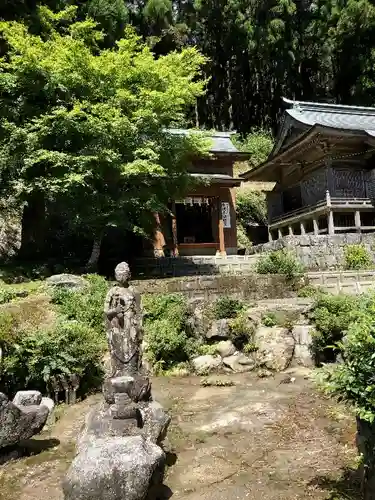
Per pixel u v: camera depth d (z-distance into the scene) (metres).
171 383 11.09
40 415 7.25
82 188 15.88
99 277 15.46
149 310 13.10
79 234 19.23
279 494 5.51
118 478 4.91
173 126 19.92
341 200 22.31
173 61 17.41
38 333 9.93
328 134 21.97
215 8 37.88
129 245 21.92
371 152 23.58
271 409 8.79
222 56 40.91
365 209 22.84
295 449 6.88
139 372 6.74
